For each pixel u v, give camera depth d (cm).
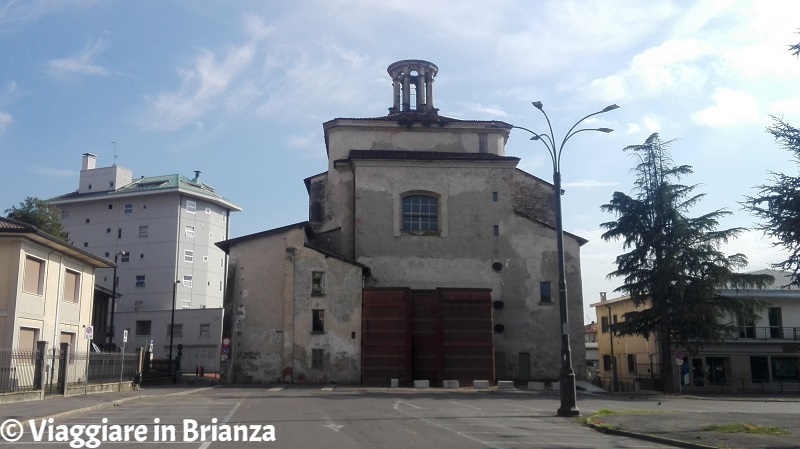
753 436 1520
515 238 4369
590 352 8412
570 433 1634
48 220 5219
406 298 3947
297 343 3909
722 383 4956
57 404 2244
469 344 3916
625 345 6009
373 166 4381
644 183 4294
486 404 2597
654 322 4153
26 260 3027
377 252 4272
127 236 7881
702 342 4175
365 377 3850
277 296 3994
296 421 1800
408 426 1697
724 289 4853
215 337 6919
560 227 2284
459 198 4384
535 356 4247
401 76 5238
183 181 8312
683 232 4084
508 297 4297
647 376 5222
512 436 1508
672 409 2522
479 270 4303
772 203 1658
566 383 2120
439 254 4300
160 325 7112
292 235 4038
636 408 2553
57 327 3322
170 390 3300
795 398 3891
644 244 4175
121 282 7775
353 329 3922
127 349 7138
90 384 2978
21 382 2461
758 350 5009
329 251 4369
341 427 1658
